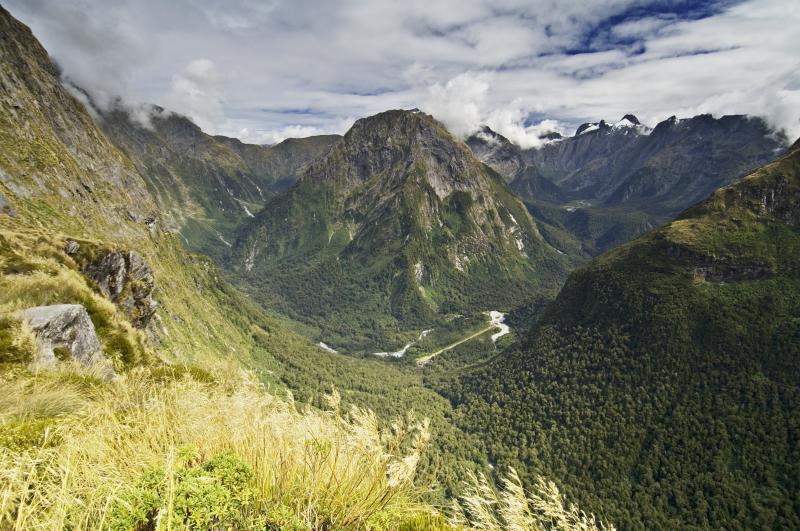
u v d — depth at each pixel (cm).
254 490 397
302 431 507
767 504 10094
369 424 481
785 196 19238
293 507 430
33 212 10344
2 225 4209
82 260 4419
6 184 10419
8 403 694
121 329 2392
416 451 460
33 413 669
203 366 1277
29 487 362
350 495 452
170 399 623
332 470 454
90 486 367
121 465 432
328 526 431
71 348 1600
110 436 483
